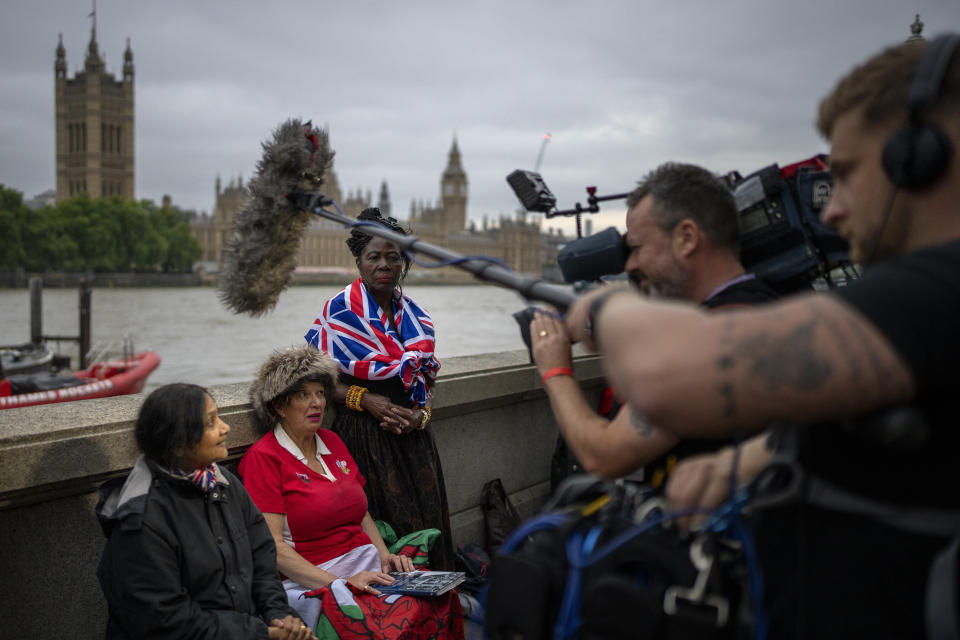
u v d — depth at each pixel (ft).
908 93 3.10
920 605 3.02
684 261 5.00
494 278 4.34
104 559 7.91
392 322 11.16
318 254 522.47
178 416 7.89
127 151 534.78
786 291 5.97
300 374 9.70
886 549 3.07
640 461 4.63
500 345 146.61
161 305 283.38
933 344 2.68
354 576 9.62
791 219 5.61
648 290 5.27
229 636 7.83
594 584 3.61
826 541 3.23
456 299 406.00
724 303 4.79
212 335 172.24
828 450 3.26
